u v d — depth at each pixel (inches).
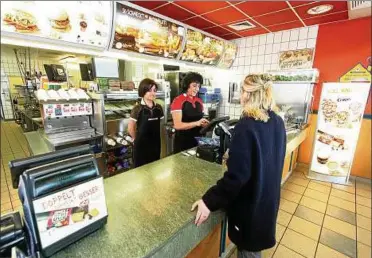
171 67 165.3
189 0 91.2
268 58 152.6
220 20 117.6
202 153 73.9
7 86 253.3
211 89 169.2
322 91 129.2
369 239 83.4
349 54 124.3
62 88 110.7
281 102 141.8
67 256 31.3
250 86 42.9
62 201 31.2
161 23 94.6
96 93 108.7
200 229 44.6
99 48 76.4
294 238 83.7
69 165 32.7
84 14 64.8
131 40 85.7
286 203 108.5
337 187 126.0
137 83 153.6
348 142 126.0
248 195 43.3
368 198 113.5
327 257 74.5
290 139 107.1
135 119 91.8
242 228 45.6
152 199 48.1
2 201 106.2
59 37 62.1
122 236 36.1
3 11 50.1
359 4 97.0
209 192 41.5
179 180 57.9
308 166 152.3
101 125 110.2
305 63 139.0
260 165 40.6
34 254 29.8
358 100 120.8
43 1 55.3
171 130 129.3
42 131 116.7
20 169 31.8
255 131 39.9
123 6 77.8
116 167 129.6
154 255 33.8
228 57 155.0
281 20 120.0
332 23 126.3
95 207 36.0
